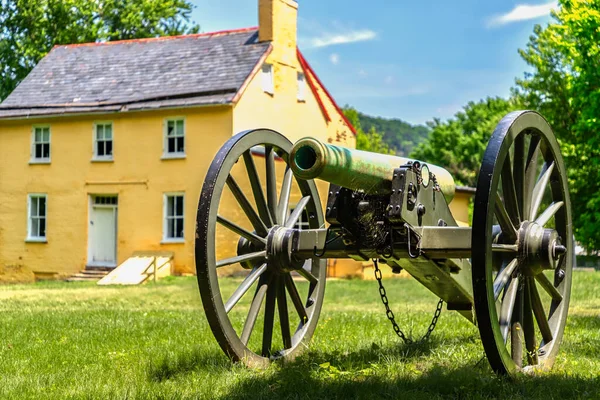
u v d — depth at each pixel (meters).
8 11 36.78
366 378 5.50
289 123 25.95
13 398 5.19
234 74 24.19
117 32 38.16
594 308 12.71
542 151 6.05
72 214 25.62
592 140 20.64
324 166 4.71
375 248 5.47
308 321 6.74
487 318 4.85
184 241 24.06
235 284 19.09
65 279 25.56
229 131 23.44
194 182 23.95
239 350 5.85
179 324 9.96
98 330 9.32
